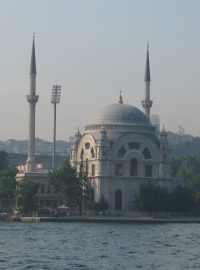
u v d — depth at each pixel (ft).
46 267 596.29
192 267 604.08
